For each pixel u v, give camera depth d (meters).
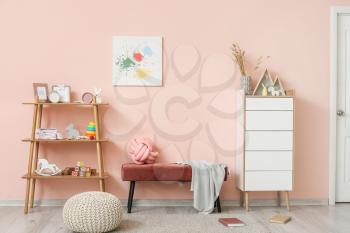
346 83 4.86
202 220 4.01
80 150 4.65
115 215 3.56
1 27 4.61
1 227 3.71
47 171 4.39
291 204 4.75
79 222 3.46
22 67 4.62
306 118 4.77
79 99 4.64
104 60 4.66
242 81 4.57
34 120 4.39
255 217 4.14
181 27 4.70
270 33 4.74
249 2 4.73
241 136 4.48
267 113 4.42
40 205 4.62
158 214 4.25
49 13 4.64
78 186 4.66
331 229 3.69
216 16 4.71
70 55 4.64
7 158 4.62
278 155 4.43
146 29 4.68
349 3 4.78
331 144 4.77
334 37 4.76
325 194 4.79
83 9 4.65
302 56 4.77
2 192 4.62
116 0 4.67
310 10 4.77
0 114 4.62
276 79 4.60
